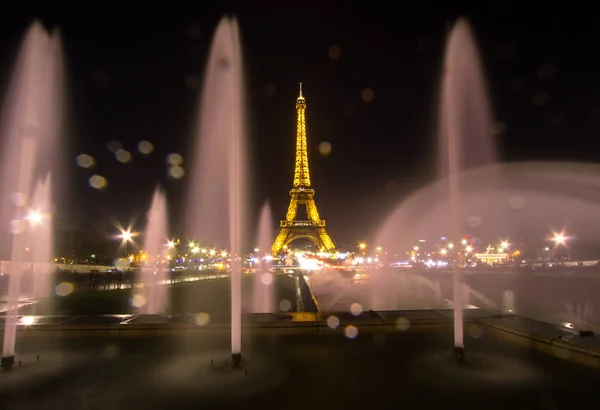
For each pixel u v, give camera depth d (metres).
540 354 13.88
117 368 12.78
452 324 17.02
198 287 51.31
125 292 42.09
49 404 10.15
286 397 10.47
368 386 11.23
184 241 141.12
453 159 17.02
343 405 9.97
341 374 12.15
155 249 125.25
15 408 9.92
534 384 11.25
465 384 11.30
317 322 16.66
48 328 16.23
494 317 17.86
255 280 65.56
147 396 10.59
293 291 50.44
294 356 13.84
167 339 15.91
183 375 12.16
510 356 13.73
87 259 109.38
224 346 15.05
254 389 11.03
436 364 12.98
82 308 31.47
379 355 13.95
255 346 15.02
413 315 17.95
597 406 9.83
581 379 11.56
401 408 9.80
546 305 37.97
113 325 16.27
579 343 12.97
